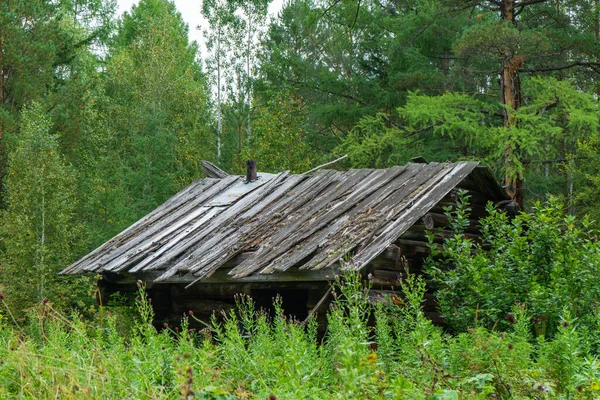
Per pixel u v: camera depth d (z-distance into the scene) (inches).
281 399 205.8
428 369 231.3
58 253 858.8
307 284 436.5
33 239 845.2
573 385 225.3
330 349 274.7
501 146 768.3
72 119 1115.3
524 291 369.1
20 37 1075.3
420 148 942.4
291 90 1175.6
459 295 393.1
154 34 1473.9
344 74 1194.6
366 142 927.0
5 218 860.0
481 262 390.6
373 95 1130.7
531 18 930.1
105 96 1395.2
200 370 231.8
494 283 379.9
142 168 1154.0
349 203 469.4
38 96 1085.1
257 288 477.7
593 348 314.8
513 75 837.2
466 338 265.1
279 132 1055.6
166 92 1389.0
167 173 1130.7
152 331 294.2
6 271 828.0
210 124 1342.3
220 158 1190.3
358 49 1186.0
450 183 444.8
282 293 497.0
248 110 1213.7
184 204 611.8
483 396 212.5
